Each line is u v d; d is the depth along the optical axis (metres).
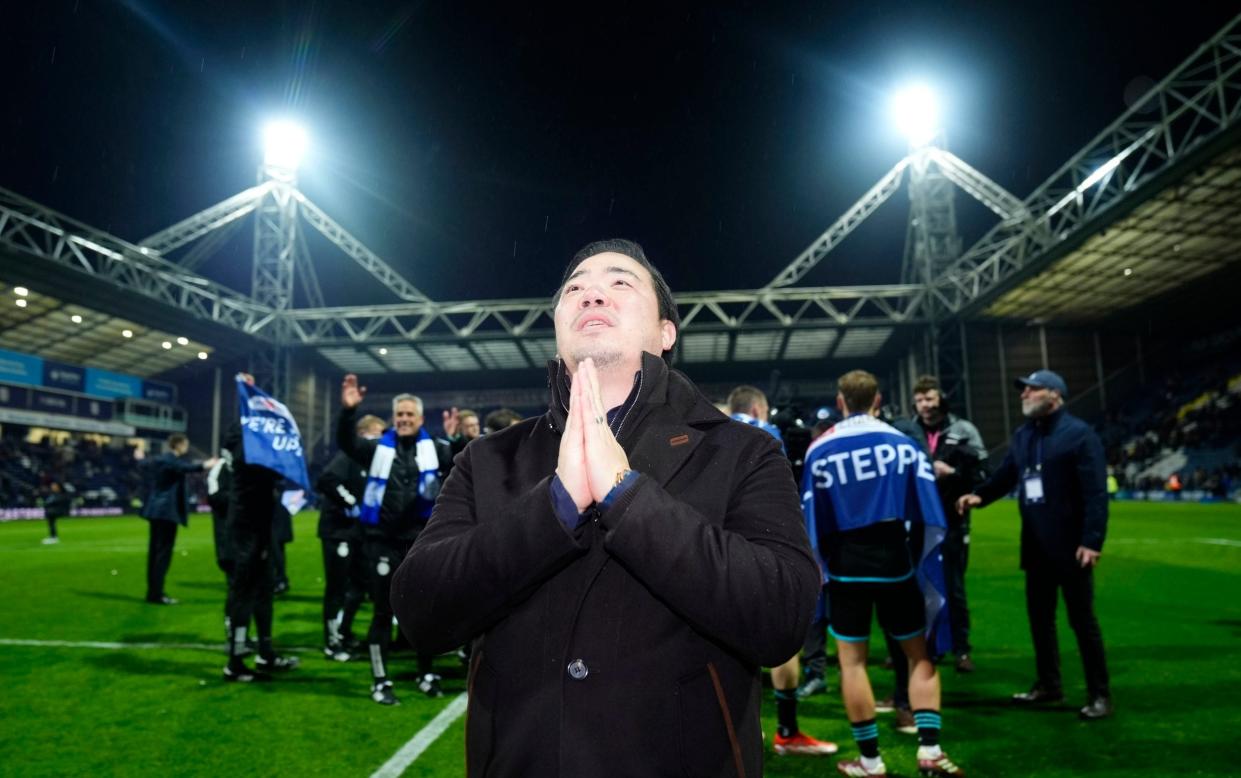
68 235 24.12
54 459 31.66
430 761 3.26
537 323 37.84
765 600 0.90
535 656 0.97
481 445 1.17
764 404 4.26
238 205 34.22
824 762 3.30
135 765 3.23
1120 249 26.08
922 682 3.14
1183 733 3.46
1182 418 32.75
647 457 1.05
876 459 3.23
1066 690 4.21
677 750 0.92
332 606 5.39
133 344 32.81
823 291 32.72
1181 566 9.06
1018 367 34.12
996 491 4.37
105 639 5.79
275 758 3.30
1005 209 30.77
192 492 33.22
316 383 38.94
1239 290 30.59
